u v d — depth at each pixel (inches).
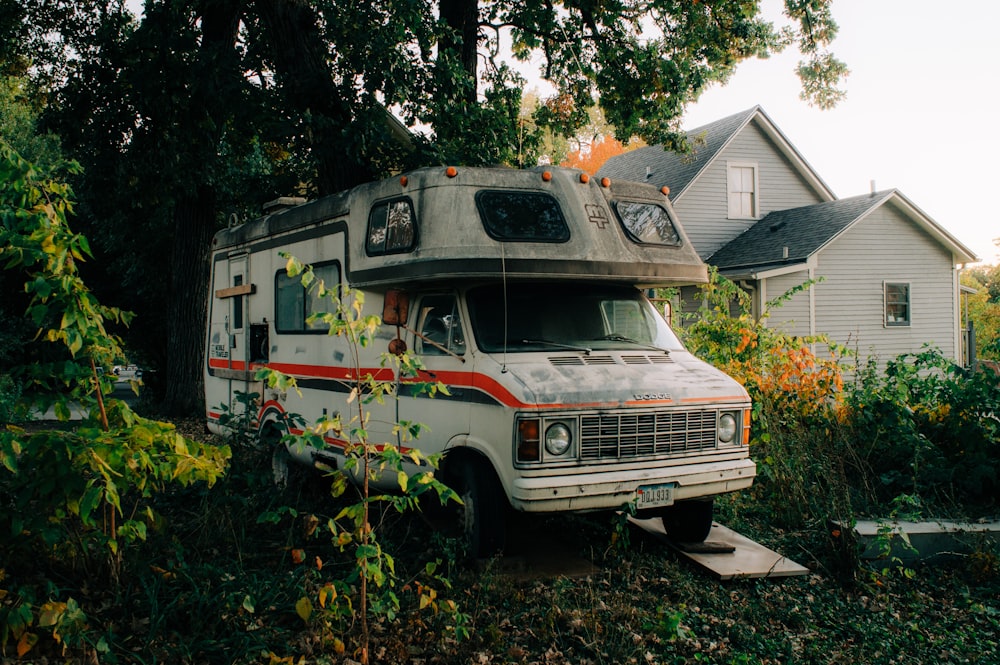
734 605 203.3
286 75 429.4
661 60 534.9
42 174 162.1
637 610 193.0
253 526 246.1
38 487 152.6
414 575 204.5
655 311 261.9
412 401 240.1
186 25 495.5
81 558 189.0
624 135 576.7
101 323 162.2
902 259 797.2
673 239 250.5
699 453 219.0
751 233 863.7
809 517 267.0
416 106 432.8
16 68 709.9
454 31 439.5
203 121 515.5
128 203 548.7
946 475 286.0
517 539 249.6
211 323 386.9
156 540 215.5
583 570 220.8
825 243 727.1
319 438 155.7
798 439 295.9
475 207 222.2
